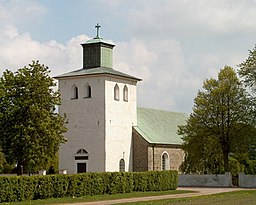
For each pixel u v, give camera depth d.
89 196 56.47
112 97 81.75
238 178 80.38
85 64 85.38
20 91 64.81
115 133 81.69
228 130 78.94
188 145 80.56
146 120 90.75
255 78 78.75
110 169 80.25
